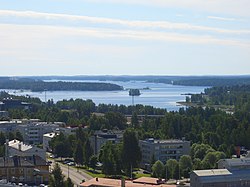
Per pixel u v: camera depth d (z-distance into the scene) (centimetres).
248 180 18538
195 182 18375
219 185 18175
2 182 19825
